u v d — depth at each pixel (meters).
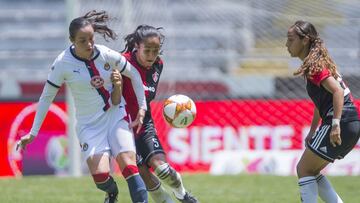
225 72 55.91
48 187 34.09
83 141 20.03
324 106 20.73
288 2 51.59
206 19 64.06
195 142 43.12
